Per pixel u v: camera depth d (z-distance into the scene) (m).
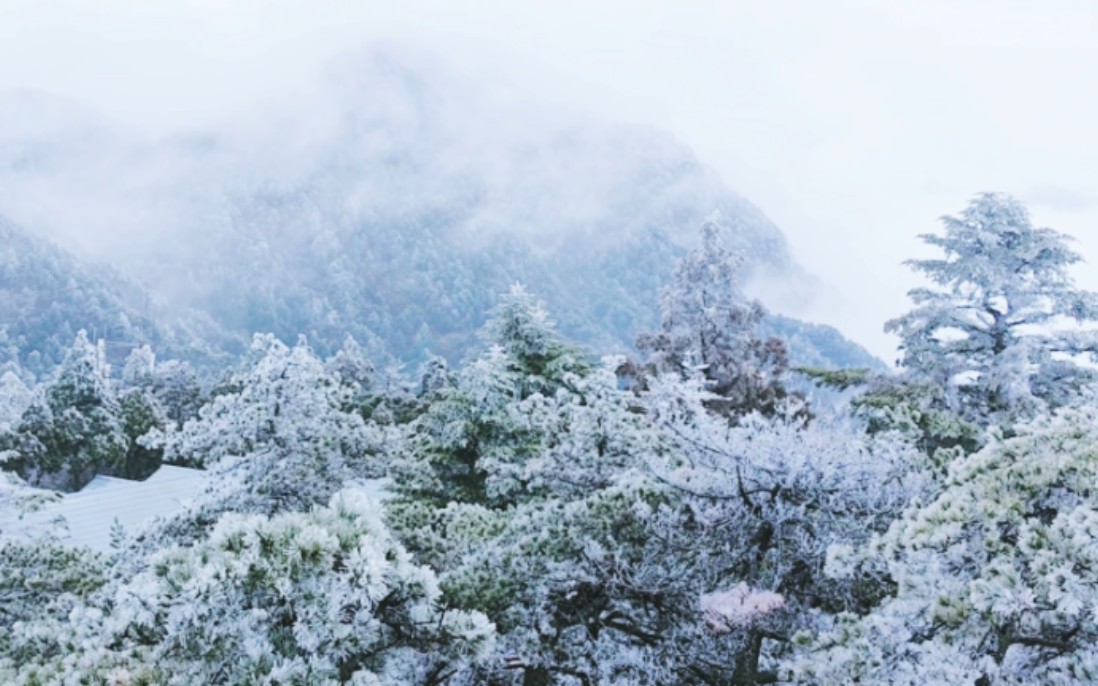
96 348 41.62
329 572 4.12
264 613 3.97
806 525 6.86
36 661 4.60
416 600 4.45
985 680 4.14
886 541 4.75
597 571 6.81
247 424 9.57
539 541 7.22
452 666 5.52
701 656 6.75
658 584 6.74
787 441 6.95
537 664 6.44
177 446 9.68
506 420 15.67
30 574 8.31
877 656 4.24
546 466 10.13
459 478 15.99
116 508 15.56
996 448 4.91
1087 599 3.74
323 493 9.73
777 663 6.93
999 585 3.93
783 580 6.79
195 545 4.20
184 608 3.86
